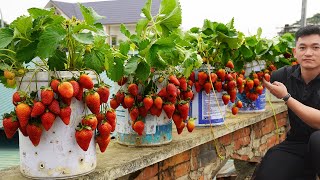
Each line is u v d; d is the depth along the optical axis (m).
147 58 1.19
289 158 1.71
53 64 0.96
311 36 1.66
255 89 2.00
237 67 1.93
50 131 0.93
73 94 0.91
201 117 1.65
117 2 17.72
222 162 1.84
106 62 1.05
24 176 1.01
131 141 1.32
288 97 1.62
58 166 0.95
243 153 2.06
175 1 1.32
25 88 0.95
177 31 1.43
